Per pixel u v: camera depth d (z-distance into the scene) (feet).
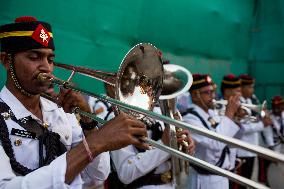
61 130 8.86
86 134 9.20
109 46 28.09
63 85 8.73
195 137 17.70
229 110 18.62
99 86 25.54
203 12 40.63
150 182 13.38
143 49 9.09
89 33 26.35
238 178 6.91
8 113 8.03
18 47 7.98
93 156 7.14
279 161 5.63
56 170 6.98
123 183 13.52
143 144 7.45
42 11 22.63
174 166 12.62
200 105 19.51
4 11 20.39
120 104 8.09
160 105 12.70
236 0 46.73
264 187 6.47
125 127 7.18
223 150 18.47
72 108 8.96
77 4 25.22
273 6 51.47
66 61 24.48
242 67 49.24
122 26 29.50
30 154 8.00
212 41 42.68
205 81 19.49
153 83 9.64
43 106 8.85
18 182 7.00
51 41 8.36
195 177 18.49
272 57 52.08
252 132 26.76
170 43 36.17
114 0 28.48
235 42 47.32
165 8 34.71
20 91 8.27
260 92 52.80
